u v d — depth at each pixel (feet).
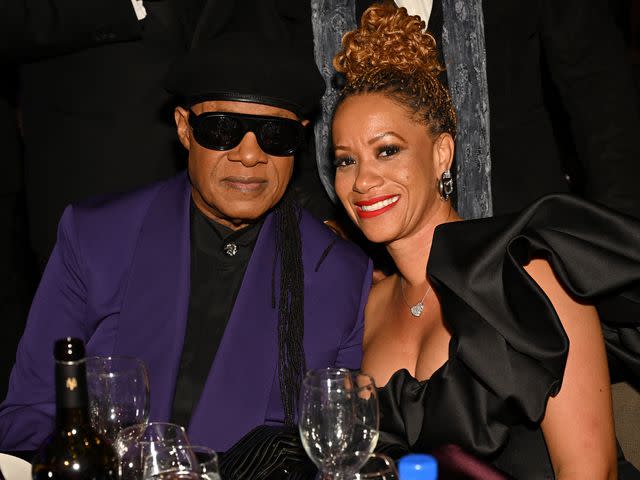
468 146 8.99
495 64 8.99
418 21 7.04
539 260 6.47
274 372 7.34
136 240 7.54
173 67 7.37
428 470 3.75
